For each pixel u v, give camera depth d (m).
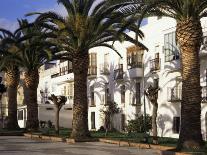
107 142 29.53
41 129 42.84
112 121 45.16
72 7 29.78
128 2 21.95
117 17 26.27
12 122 44.53
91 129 50.38
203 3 20.61
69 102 59.50
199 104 21.17
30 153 21.25
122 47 43.69
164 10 22.53
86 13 29.67
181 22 21.33
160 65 37.09
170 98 35.50
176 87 34.88
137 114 40.66
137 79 41.06
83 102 31.09
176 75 34.84
